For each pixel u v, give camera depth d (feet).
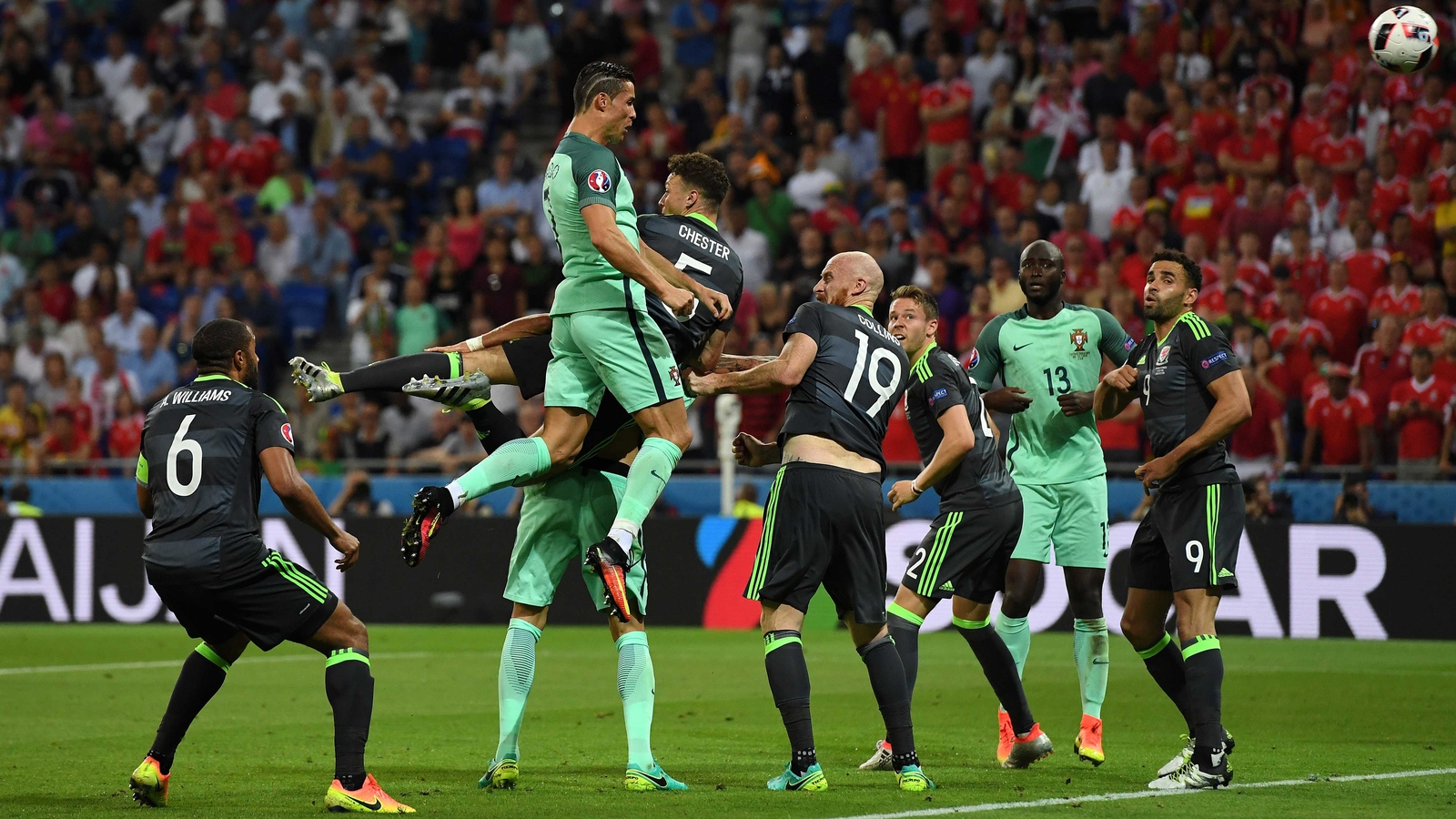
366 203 233.14
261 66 255.09
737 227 209.87
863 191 219.82
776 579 67.77
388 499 177.99
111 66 265.34
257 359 66.90
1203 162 196.44
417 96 253.65
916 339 76.59
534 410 185.47
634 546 68.90
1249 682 114.11
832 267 73.05
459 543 169.17
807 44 241.76
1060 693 109.50
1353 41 205.05
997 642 75.97
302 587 62.34
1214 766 67.77
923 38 234.38
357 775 61.31
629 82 70.18
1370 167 195.52
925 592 76.38
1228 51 213.05
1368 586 148.36
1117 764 77.15
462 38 257.34
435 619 168.55
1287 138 203.82
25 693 110.73
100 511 182.60
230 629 63.82
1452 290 176.96
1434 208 186.29
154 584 62.34
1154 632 75.15
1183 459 70.59
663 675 121.80
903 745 67.87
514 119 248.11
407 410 192.75
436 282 210.18
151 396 208.95
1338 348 178.29
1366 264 181.47
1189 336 72.02
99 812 61.82
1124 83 213.46
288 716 97.55
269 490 179.32
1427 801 63.77
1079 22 225.35
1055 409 87.30
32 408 198.59
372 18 258.57
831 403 68.95
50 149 248.32
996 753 81.51
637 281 66.90
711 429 183.73
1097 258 193.06
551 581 72.43
